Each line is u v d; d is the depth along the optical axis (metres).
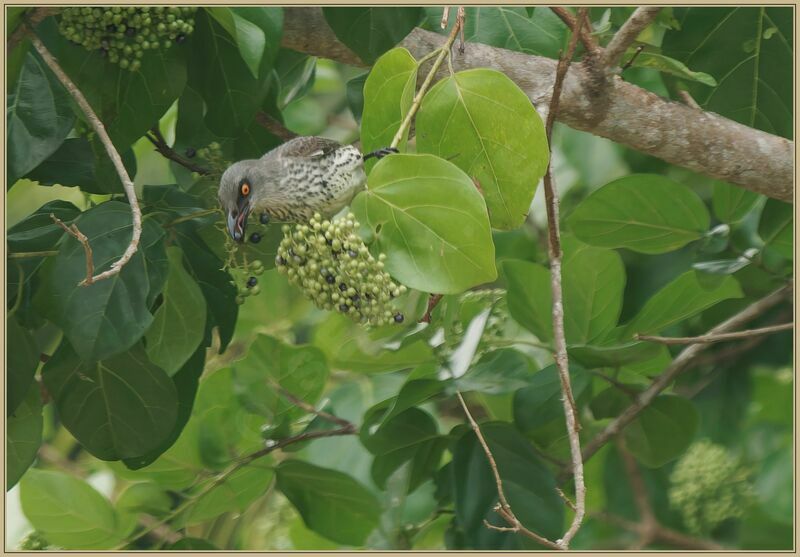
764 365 14.12
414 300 9.18
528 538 9.62
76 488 10.41
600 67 9.78
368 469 13.37
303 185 9.52
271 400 10.38
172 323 9.05
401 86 8.56
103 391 8.93
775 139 10.45
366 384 13.43
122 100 9.50
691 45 10.70
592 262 10.96
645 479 14.89
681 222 11.21
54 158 9.85
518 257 15.02
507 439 10.05
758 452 13.86
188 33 9.16
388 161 7.86
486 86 8.28
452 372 9.73
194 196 10.08
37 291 8.52
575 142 15.40
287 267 7.84
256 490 10.77
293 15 9.99
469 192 7.66
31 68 9.29
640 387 11.09
